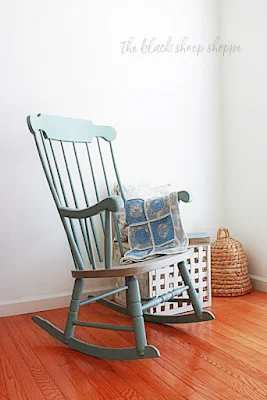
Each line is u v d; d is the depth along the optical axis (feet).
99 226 7.57
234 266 7.75
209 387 4.41
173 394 4.29
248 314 6.67
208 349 5.36
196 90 8.62
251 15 8.13
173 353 5.27
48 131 5.97
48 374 4.82
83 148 7.47
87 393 4.38
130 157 7.92
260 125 8.05
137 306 5.03
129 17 7.84
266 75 7.87
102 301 7.03
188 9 8.48
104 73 7.62
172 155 8.38
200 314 6.04
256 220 8.25
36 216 7.12
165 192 7.60
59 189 7.26
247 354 5.19
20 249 7.01
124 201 6.79
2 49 6.79
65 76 7.28
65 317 6.77
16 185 6.95
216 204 8.95
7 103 6.84
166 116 8.29
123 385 4.52
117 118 7.77
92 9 7.48
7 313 6.89
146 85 8.05
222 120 8.94
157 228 6.04
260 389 4.35
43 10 7.07
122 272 4.99
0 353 5.41
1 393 4.43
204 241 7.04
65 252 7.38
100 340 5.74
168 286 6.74
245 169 8.44
